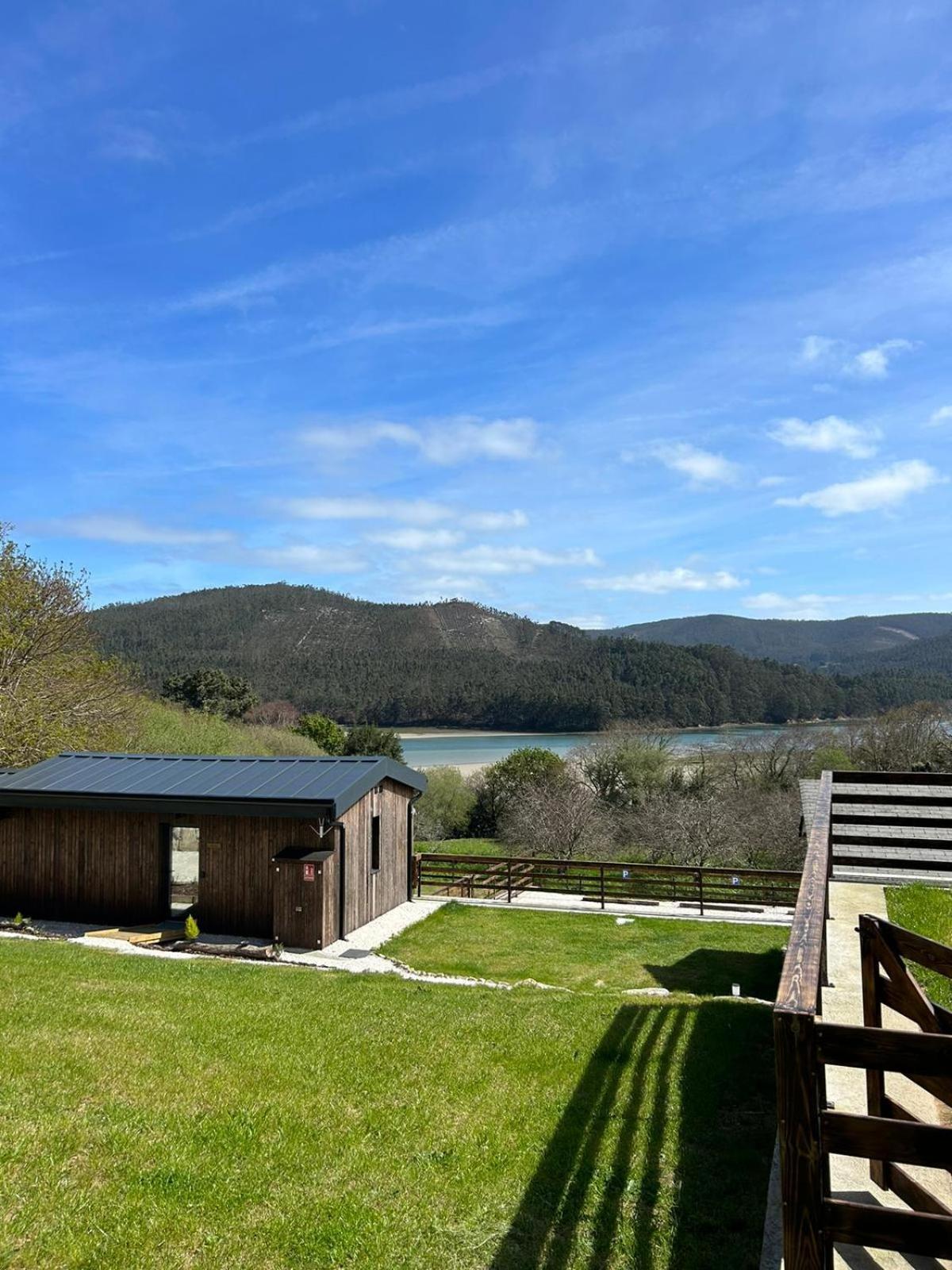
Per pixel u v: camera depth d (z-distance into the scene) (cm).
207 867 1301
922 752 3331
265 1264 372
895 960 369
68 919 1364
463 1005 793
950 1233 233
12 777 1430
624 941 1294
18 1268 360
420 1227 402
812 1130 244
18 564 2138
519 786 3131
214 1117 510
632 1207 419
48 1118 492
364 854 1377
